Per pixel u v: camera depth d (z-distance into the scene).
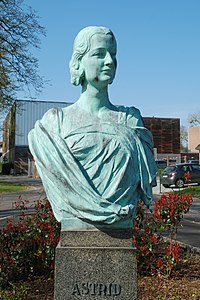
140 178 3.68
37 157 3.62
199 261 6.72
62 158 3.51
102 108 3.83
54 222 6.15
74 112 3.79
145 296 5.05
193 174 22.70
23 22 21.84
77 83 3.82
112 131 3.67
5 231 5.92
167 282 5.62
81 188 3.40
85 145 3.55
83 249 3.43
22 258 5.75
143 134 3.90
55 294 3.41
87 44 3.70
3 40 21.23
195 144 55.50
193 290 5.24
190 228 10.41
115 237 3.47
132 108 4.05
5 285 5.39
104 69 3.65
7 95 22.41
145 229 6.39
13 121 37.41
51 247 5.81
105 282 3.40
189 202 6.71
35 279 5.72
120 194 3.51
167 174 22.84
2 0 20.64
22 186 26.03
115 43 3.78
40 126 3.74
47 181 3.54
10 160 50.88
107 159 3.55
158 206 6.64
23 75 22.03
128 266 3.42
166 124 47.47
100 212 3.34
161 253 6.91
